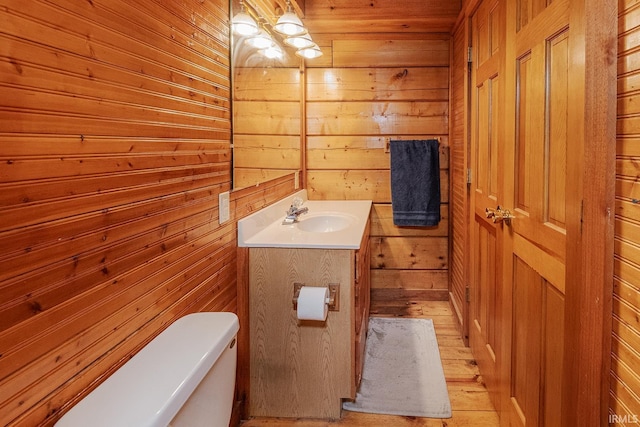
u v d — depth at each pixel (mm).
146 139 1104
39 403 781
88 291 902
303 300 1680
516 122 1560
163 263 1204
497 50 1827
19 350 737
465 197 2502
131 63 1031
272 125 2371
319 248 1786
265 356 1873
